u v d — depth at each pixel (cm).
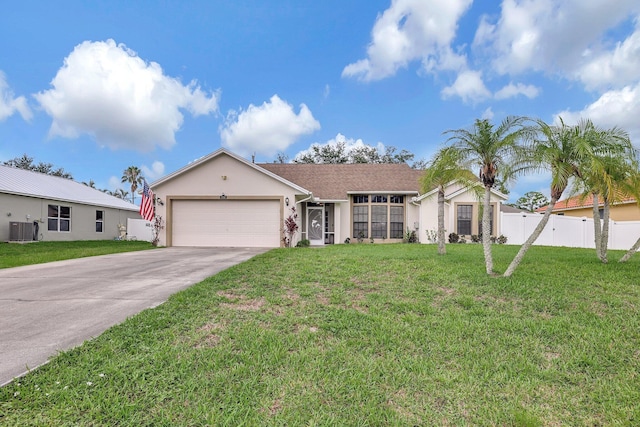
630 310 479
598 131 751
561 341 382
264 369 310
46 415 237
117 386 274
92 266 874
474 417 247
